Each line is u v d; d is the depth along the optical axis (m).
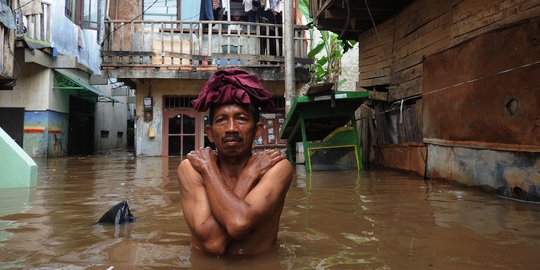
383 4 7.92
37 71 13.86
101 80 16.89
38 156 13.76
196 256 2.08
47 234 2.61
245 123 2.14
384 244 2.34
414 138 7.10
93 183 5.74
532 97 4.02
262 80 13.59
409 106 7.54
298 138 10.11
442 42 6.31
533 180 3.96
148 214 3.34
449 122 5.65
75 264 1.95
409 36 7.52
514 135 4.25
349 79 16.91
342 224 2.91
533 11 4.20
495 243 2.37
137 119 14.27
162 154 14.27
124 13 13.50
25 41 11.99
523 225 2.86
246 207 1.93
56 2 14.16
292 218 3.14
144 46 13.78
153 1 14.98
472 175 5.02
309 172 7.55
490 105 4.68
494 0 4.93
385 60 8.59
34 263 1.97
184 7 15.06
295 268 1.89
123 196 4.41
